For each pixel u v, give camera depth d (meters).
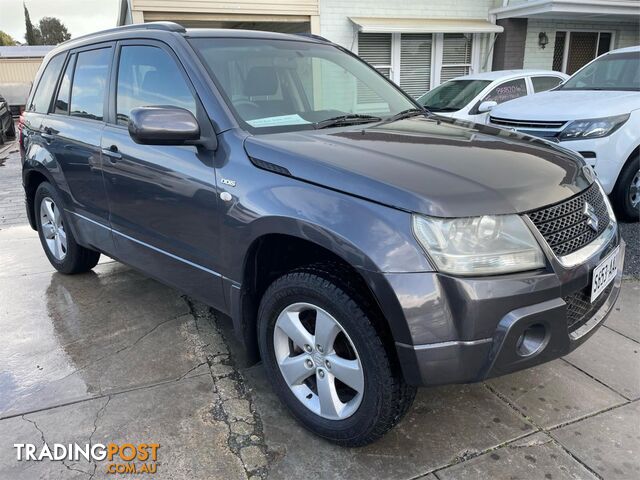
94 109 3.51
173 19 9.48
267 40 3.14
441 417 2.48
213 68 2.71
